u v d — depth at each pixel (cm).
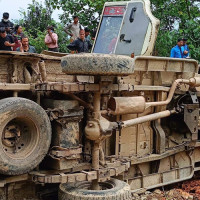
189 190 568
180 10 1045
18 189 427
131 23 577
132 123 470
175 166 582
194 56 993
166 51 1020
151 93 544
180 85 575
